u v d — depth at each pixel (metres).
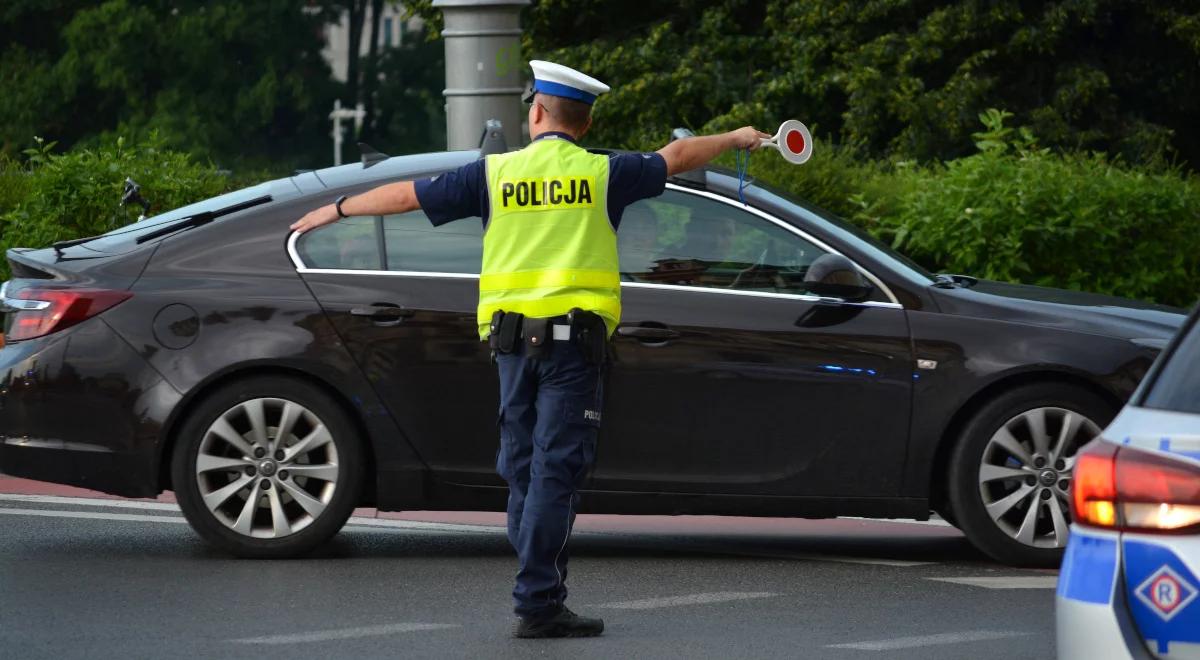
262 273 21.86
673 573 21.69
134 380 21.58
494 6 34.56
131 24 141.62
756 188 22.39
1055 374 21.83
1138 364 21.67
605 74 77.50
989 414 21.69
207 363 21.52
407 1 85.94
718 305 21.59
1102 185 35.09
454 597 19.89
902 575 21.62
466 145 34.91
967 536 21.95
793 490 21.69
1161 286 35.91
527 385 17.77
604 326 17.70
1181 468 11.09
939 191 35.16
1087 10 69.69
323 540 21.88
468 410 21.66
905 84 70.31
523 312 17.58
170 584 20.45
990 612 19.34
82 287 21.78
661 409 21.48
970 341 21.64
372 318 21.61
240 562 21.81
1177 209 35.44
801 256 21.89
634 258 21.73
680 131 21.58
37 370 21.64
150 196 36.91
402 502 21.78
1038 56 72.44
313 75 152.00
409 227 21.98
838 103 75.56
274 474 21.73
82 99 144.12
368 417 21.61
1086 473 11.49
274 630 18.06
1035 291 23.25
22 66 144.12
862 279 21.84
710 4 78.62
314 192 22.30
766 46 75.81
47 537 23.56
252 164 144.50
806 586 20.84
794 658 17.02
